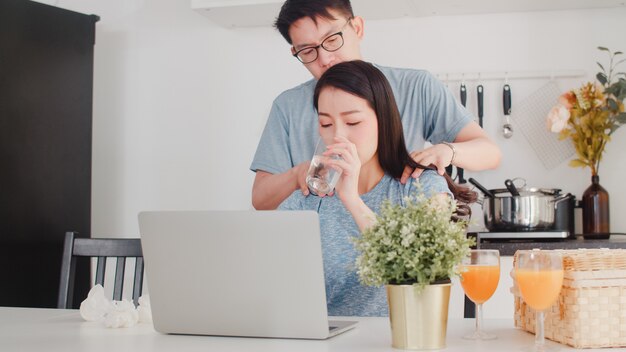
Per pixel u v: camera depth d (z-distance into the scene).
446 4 2.98
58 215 3.13
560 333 1.26
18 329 1.51
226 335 1.39
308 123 2.56
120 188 3.47
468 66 3.12
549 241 2.69
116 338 1.38
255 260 1.32
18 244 3.00
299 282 1.30
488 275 1.32
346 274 1.88
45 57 3.11
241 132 3.35
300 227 1.28
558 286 1.19
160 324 1.42
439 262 1.20
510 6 3.01
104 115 3.50
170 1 3.44
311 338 1.33
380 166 1.94
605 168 2.99
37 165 3.07
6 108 2.98
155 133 3.45
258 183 2.54
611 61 3.01
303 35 2.43
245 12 3.13
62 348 1.28
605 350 1.20
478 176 3.10
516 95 3.09
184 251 1.37
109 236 3.48
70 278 2.06
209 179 3.38
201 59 3.40
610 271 1.21
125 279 3.46
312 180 1.70
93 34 3.28
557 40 3.05
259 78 3.33
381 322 1.55
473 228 3.08
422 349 1.22
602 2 2.94
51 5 3.22
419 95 2.51
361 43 3.21
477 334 1.34
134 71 3.47
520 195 2.70
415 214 1.22
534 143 3.06
